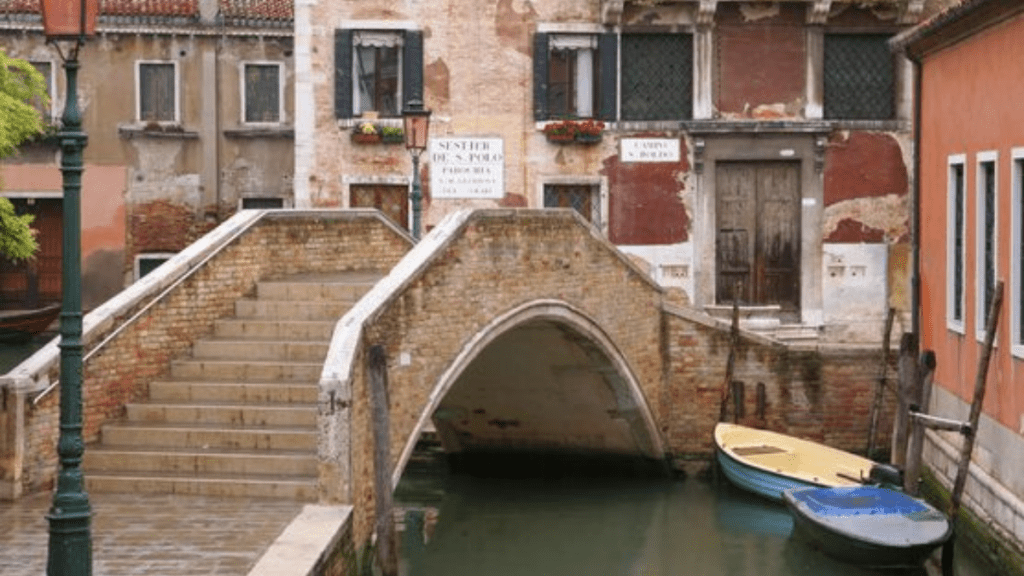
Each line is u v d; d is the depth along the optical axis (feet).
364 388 38.58
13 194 87.92
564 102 72.64
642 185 72.23
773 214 72.69
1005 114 43.98
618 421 61.16
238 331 44.96
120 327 41.09
